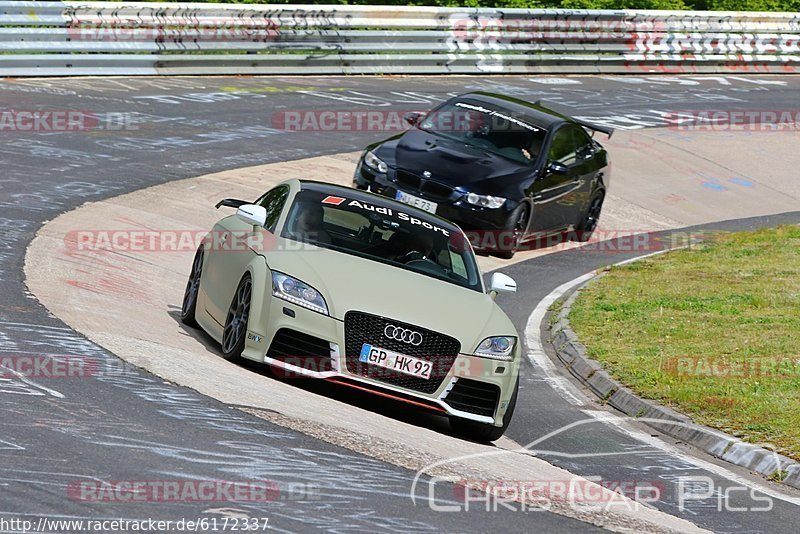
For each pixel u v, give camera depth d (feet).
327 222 108.68
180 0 343.05
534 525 70.38
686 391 118.73
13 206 152.66
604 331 146.41
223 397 86.07
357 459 77.46
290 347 95.50
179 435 74.33
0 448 66.23
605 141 285.23
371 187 180.45
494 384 97.30
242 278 101.14
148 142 211.82
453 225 117.70
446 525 66.59
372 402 103.40
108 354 92.73
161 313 117.91
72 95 240.12
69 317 104.01
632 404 118.42
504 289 110.42
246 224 110.42
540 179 186.60
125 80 266.57
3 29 244.63
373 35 321.32
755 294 168.14
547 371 132.67
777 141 315.99
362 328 94.38
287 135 239.09
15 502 58.85
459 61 345.72
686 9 490.49
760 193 270.46
